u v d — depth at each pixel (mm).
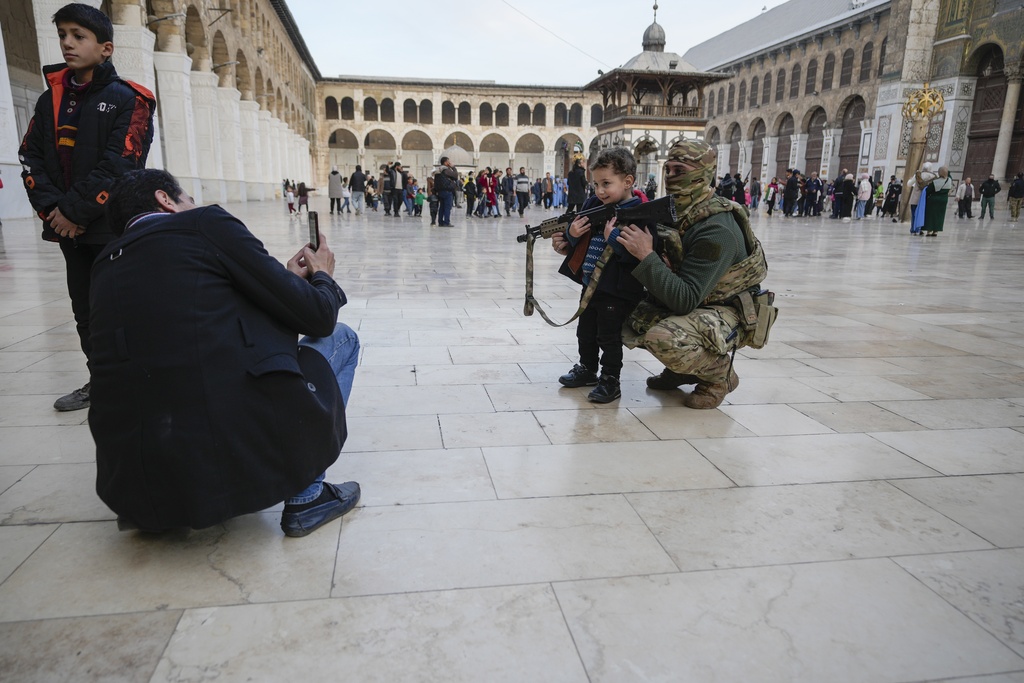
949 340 4727
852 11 34344
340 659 1472
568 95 58219
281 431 1832
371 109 58875
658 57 33688
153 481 1725
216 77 22859
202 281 1746
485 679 1417
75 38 2672
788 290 7027
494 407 3146
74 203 2666
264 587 1733
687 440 2783
